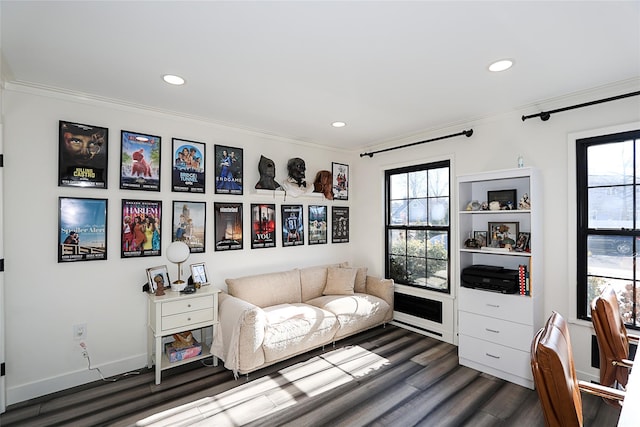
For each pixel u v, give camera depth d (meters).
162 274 2.99
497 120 3.21
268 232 3.85
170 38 1.83
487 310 2.88
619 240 2.55
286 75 2.32
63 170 2.59
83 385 2.64
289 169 3.95
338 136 4.03
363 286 4.27
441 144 3.72
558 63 2.14
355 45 1.91
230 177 3.55
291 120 3.37
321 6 1.54
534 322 2.64
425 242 3.95
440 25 1.71
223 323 2.91
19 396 2.40
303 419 2.22
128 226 2.88
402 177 4.25
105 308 2.77
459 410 2.33
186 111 3.08
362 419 2.22
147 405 2.37
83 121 2.69
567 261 2.74
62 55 2.02
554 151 2.83
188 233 3.23
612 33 1.78
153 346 2.93
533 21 1.67
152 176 3.03
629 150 2.52
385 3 1.53
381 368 2.96
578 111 2.71
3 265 2.29
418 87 2.54
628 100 2.47
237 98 2.75
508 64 2.16
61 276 2.59
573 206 2.71
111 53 2.00
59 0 1.49
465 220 3.21
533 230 2.69
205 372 2.87
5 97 2.38
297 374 2.84
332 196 4.37
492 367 2.83
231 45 1.91
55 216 2.57
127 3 1.51
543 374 1.00
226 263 3.50
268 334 2.86
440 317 3.70
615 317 1.75
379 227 4.41
